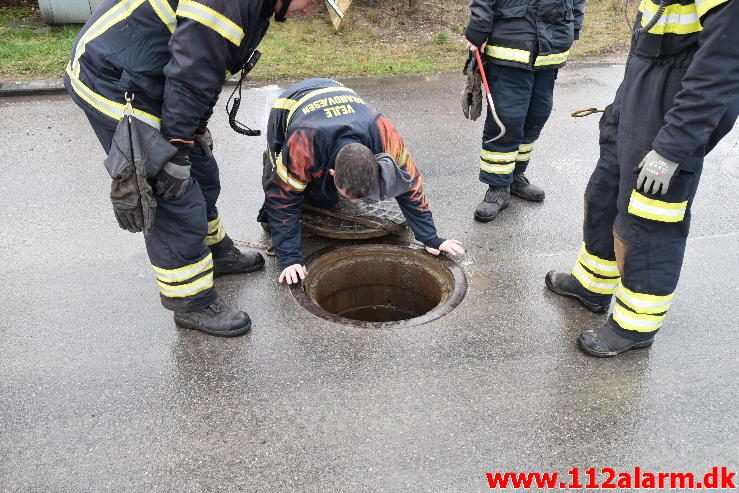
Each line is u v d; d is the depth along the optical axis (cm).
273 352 300
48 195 435
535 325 321
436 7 891
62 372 287
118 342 306
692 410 269
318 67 684
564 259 375
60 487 234
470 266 367
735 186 461
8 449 249
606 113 295
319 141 292
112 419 263
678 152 231
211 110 269
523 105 384
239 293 341
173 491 232
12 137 517
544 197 441
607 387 281
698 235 399
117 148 247
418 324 320
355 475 238
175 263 286
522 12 358
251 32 241
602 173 295
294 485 234
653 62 248
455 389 279
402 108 592
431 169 481
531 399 274
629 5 920
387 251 377
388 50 747
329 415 265
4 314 323
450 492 232
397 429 258
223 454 247
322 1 249
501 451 249
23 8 827
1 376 284
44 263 364
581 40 802
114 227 401
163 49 243
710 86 219
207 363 294
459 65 707
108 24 246
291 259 330
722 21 211
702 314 328
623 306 289
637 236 268
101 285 346
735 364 295
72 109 574
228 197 435
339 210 393
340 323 320
